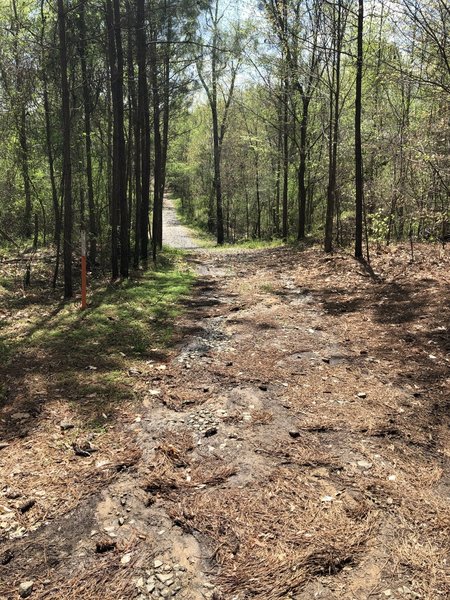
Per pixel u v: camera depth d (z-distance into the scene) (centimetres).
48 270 1242
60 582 259
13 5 1300
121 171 1077
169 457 374
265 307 848
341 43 1258
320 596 247
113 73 1013
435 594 247
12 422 433
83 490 336
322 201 2425
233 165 3362
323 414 440
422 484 337
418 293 827
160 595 250
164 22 1193
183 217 5166
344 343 634
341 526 296
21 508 316
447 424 417
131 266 1329
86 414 447
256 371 546
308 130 1886
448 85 930
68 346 639
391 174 1340
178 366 572
